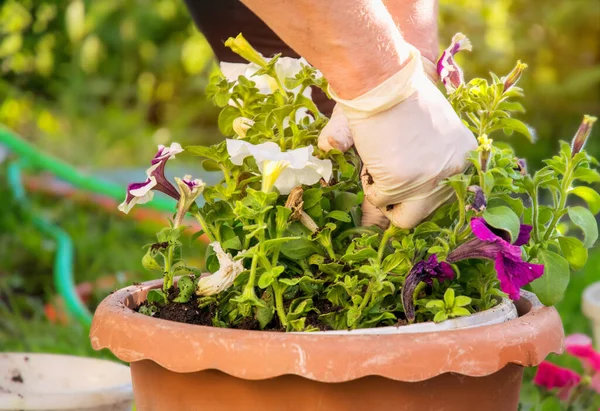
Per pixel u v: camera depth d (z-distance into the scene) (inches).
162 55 205.5
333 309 49.5
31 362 61.7
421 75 47.7
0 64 196.7
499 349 46.1
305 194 49.6
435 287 49.8
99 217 135.6
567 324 97.1
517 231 47.2
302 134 50.4
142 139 189.6
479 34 181.8
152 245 51.1
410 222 48.4
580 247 51.1
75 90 196.7
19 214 128.1
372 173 47.8
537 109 189.9
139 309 51.1
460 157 47.6
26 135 179.3
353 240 49.4
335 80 47.1
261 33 70.0
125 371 60.9
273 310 48.9
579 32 191.9
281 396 46.2
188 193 50.5
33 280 113.8
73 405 54.5
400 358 45.1
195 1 69.4
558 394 67.1
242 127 51.8
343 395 45.9
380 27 46.4
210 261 51.3
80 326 89.7
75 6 192.7
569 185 51.4
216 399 46.8
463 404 46.9
